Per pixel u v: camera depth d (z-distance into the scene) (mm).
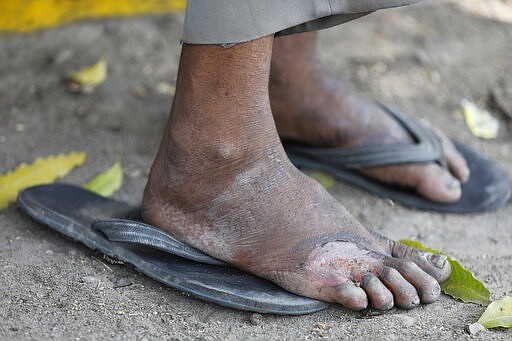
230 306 1179
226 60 1146
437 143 1383
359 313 1188
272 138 1192
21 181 1364
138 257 1209
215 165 1185
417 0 1146
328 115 1388
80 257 1252
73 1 1700
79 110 1536
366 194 1402
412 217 1365
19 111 1524
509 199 1405
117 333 1154
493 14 1903
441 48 1739
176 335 1157
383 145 1374
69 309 1180
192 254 1200
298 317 1185
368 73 1658
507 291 1236
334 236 1186
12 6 1651
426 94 1628
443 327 1176
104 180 1365
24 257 1248
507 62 1712
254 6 1124
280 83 1380
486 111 1605
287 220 1185
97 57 1651
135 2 1750
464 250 1308
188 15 1137
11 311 1174
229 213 1190
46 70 1615
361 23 1799
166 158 1204
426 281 1183
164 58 1668
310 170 1426
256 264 1188
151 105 1562
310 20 1143
